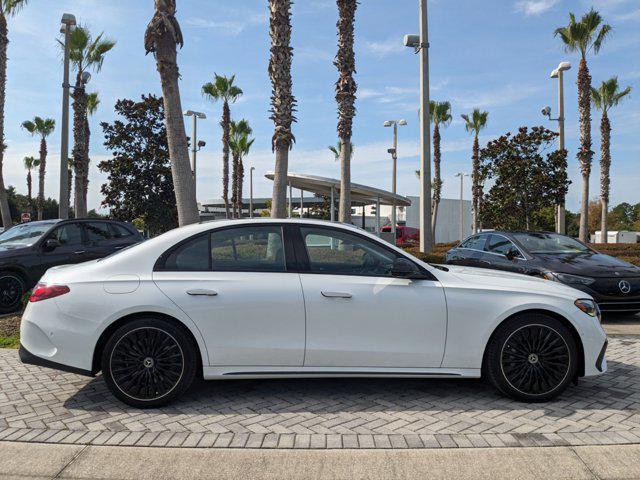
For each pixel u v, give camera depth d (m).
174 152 9.43
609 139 25.81
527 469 3.13
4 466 3.18
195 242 4.39
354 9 15.25
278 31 12.25
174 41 9.38
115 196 19.70
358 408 4.20
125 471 3.12
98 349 4.19
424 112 14.20
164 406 4.23
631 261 14.66
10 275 8.52
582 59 21.34
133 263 4.28
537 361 4.29
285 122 12.29
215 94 34.25
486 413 4.07
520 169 17.16
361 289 4.25
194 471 3.11
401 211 47.84
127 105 19.72
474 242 10.24
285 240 4.43
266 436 3.60
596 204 64.88
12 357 5.84
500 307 4.28
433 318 4.25
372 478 3.04
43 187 49.25
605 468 3.14
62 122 15.98
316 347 4.18
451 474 3.08
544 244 8.97
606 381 4.92
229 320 4.14
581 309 4.36
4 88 17.88
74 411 4.12
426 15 14.02
